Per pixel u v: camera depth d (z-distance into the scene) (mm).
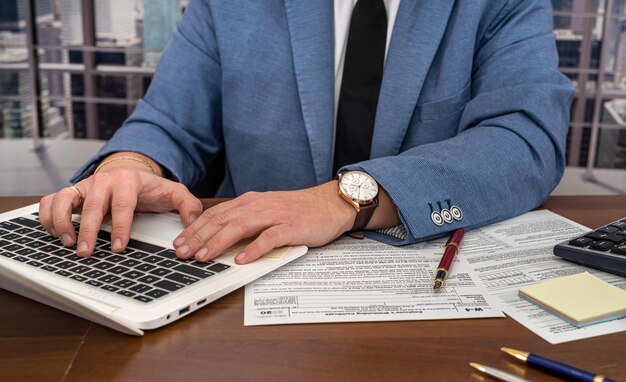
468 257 815
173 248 796
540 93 1092
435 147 991
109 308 633
